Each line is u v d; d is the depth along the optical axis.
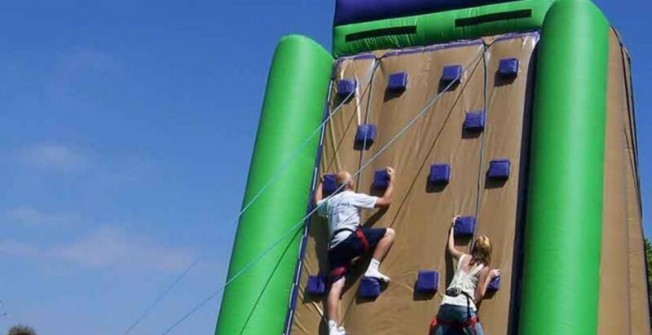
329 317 10.77
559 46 10.52
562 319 9.23
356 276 10.88
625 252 10.45
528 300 9.52
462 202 10.71
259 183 11.69
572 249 9.52
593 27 10.63
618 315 10.09
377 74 12.03
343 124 11.95
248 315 10.96
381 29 12.23
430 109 11.41
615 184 10.56
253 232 11.42
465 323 9.60
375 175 11.37
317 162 11.95
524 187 10.44
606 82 10.71
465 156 10.93
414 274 10.59
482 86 11.21
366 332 10.57
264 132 12.03
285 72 12.27
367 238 10.85
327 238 11.38
